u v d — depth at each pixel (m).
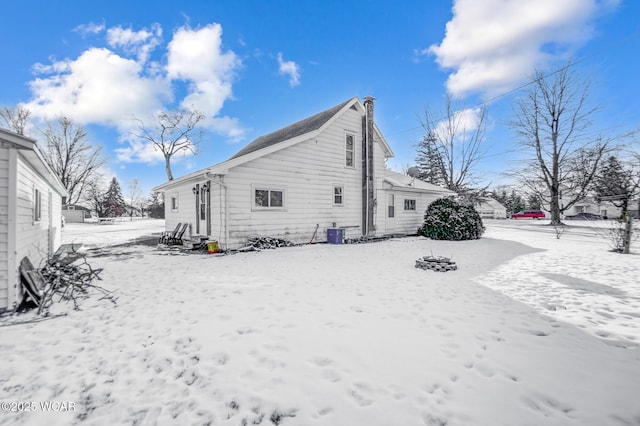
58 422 1.93
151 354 2.81
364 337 3.07
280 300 4.38
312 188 12.03
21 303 4.29
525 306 4.04
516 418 1.88
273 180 10.85
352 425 1.84
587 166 23.11
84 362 2.68
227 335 3.18
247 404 2.06
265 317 3.69
